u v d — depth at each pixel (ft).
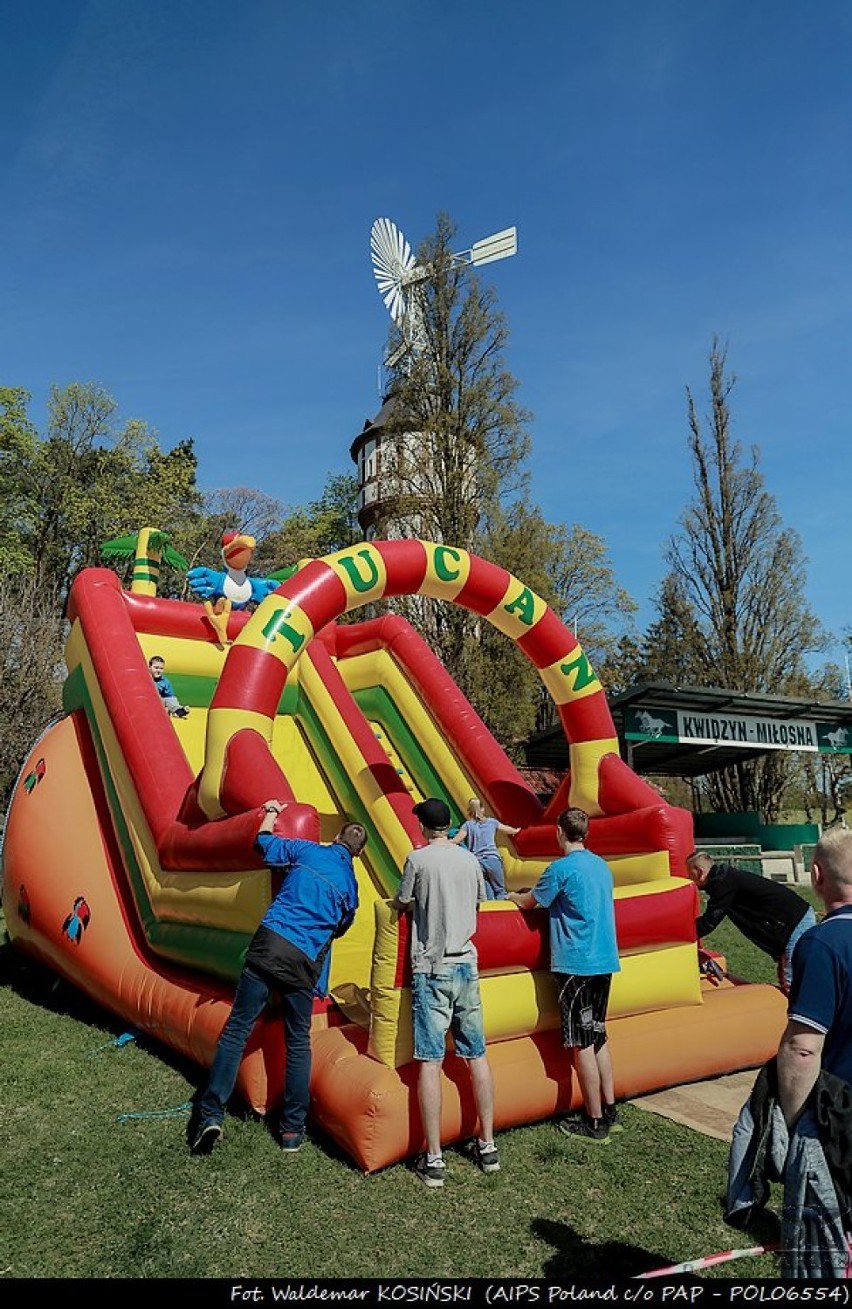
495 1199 12.52
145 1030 19.30
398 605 82.53
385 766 25.62
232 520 128.26
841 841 8.15
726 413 96.22
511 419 83.71
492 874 23.54
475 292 86.02
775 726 64.28
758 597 93.09
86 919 22.39
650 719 59.26
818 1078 7.55
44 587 78.69
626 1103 16.53
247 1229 11.62
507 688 88.63
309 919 14.40
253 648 19.56
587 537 110.63
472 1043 13.71
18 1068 17.81
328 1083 13.99
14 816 26.48
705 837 68.90
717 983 20.81
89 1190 12.63
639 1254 11.13
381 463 89.51
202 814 19.95
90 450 106.01
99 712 25.00
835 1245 7.27
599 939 15.01
